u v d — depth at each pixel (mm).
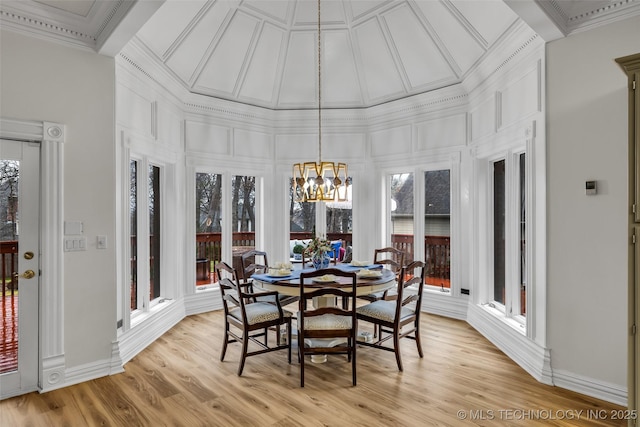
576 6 2521
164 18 3352
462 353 3338
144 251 3725
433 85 4367
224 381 2822
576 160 2627
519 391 2625
